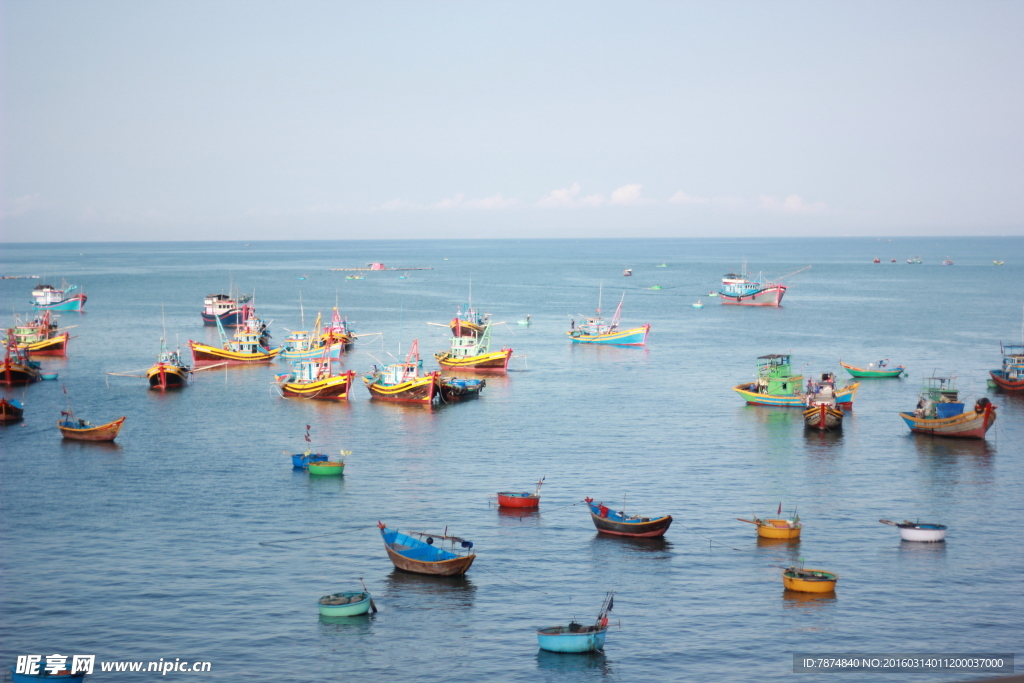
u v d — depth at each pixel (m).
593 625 66.12
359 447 121.62
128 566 78.88
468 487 102.31
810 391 151.12
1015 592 74.12
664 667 62.75
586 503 94.75
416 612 70.44
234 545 83.94
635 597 73.06
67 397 159.38
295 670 62.19
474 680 61.06
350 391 167.62
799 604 71.69
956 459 114.81
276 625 68.31
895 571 78.19
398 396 156.38
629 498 98.06
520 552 82.44
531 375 185.25
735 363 198.88
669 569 78.50
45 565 79.00
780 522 86.81
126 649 64.75
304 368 167.38
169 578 76.38
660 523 84.69
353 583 75.75
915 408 145.25
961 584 75.50
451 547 83.12
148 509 94.19
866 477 106.56
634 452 118.38
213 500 97.25
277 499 97.62
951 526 89.56
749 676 61.50
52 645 65.31
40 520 90.62
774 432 130.38
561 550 82.88
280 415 144.00
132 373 186.12
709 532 87.50
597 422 137.50
